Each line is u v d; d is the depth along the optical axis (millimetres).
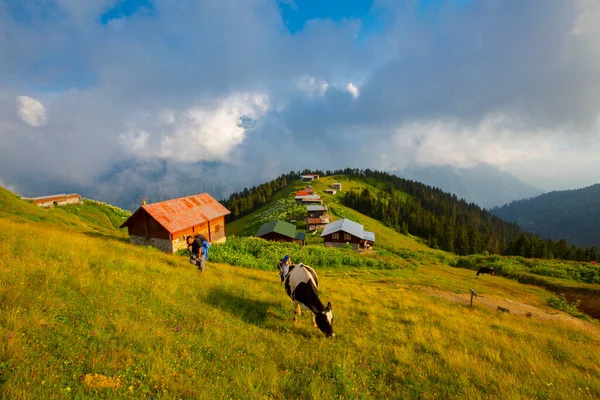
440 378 7395
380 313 13133
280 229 70500
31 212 35344
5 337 5496
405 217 153375
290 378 6691
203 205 38031
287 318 10977
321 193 164000
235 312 10523
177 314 9125
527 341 11727
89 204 61562
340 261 33719
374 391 6684
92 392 4953
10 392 4402
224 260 27891
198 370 6332
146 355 6336
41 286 8070
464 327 12352
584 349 11453
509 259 41000
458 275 33531
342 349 8609
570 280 31922
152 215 31266
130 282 10516
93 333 6613
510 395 6637
